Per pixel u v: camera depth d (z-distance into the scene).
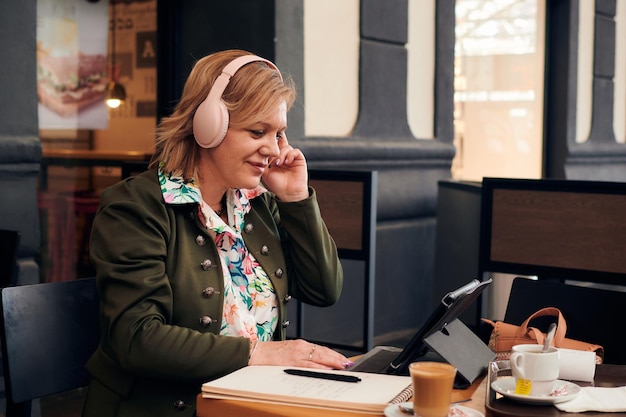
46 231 4.16
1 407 3.28
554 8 6.90
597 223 3.16
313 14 4.57
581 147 7.07
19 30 3.41
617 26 7.69
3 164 3.36
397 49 5.18
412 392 1.50
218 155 1.87
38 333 1.88
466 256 4.76
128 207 1.79
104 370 1.80
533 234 3.30
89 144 4.37
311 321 4.61
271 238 2.03
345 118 4.84
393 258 5.15
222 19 4.38
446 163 5.58
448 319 1.69
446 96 5.63
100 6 4.39
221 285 1.84
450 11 5.64
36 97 3.48
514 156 6.57
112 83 4.44
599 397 1.48
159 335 1.68
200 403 1.52
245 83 1.84
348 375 1.58
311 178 3.65
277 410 1.44
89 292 2.00
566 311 2.20
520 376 1.48
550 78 6.96
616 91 7.76
